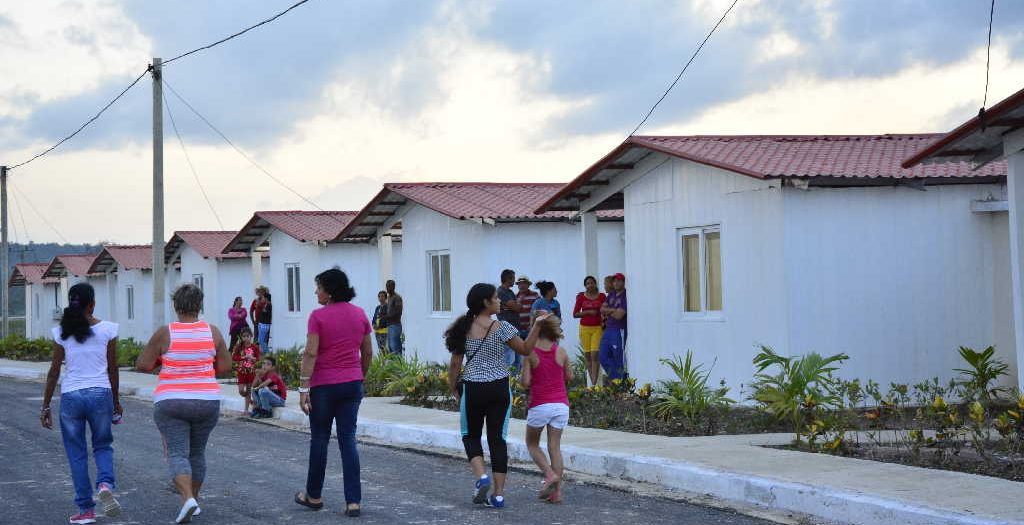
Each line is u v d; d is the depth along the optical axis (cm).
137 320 4222
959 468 985
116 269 4484
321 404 896
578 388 1552
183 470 856
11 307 10312
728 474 952
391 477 1107
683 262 1683
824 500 850
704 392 1395
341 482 1078
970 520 746
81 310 892
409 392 1756
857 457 1070
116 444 1404
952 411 1054
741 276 1538
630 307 1794
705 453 1088
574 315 1908
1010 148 1254
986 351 1352
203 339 872
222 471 1159
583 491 1005
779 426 1306
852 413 1341
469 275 2353
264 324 3011
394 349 2512
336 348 896
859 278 1486
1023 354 1260
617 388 1534
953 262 1525
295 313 3170
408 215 2608
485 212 2306
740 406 1514
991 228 1540
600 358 1816
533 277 2331
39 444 1416
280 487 1049
